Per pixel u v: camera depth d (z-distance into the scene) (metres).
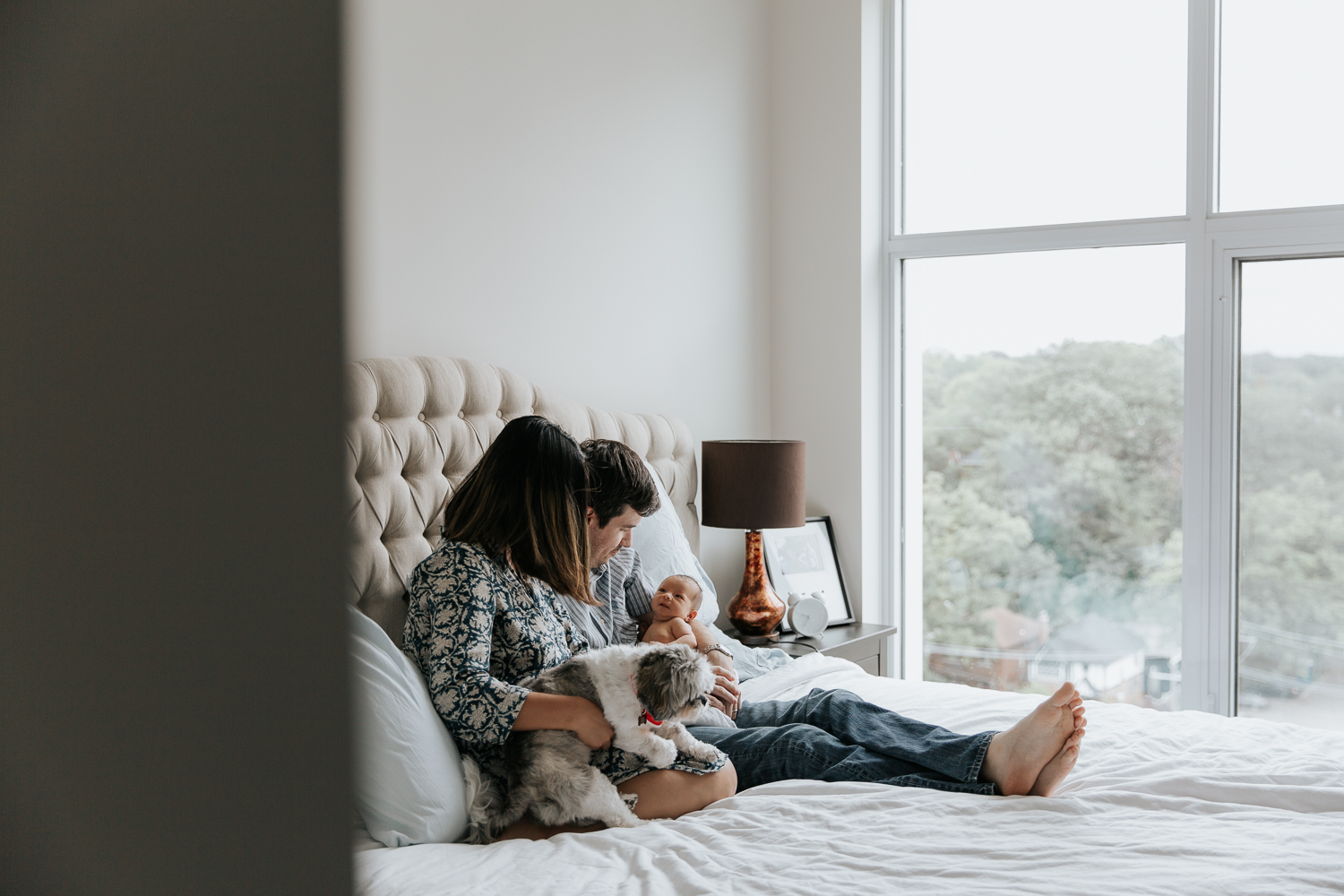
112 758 0.31
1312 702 3.06
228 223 0.30
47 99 0.31
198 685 0.31
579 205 2.79
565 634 1.86
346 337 0.30
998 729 1.96
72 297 0.31
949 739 1.64
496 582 1.65
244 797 0.31
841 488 3.58
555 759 1.52
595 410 2.69
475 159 2.46
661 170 3.12
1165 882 1.18
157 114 0.31
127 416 0.31
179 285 0.31
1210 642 3.17
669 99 3.14
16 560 0.31
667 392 3.16
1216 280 3.14
